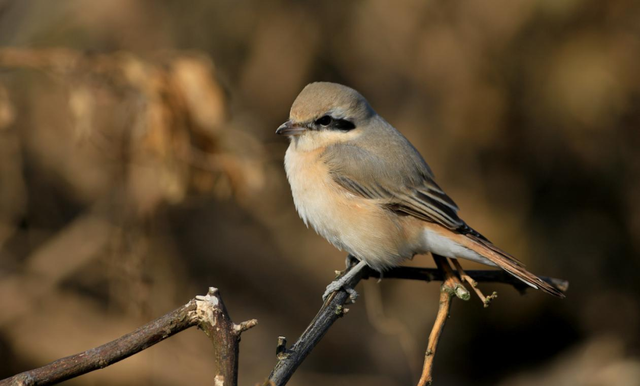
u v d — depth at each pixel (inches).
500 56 483.8
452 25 488.1
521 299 524.4
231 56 512.1
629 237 506.3
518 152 500.4
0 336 433.4
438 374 525.0
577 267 509.7
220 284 527.8
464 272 276.1
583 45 472.7
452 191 502.3
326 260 546.3
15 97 446.3
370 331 536.4
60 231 472.7
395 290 531.5
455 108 496.7
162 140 352.2
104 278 469.4
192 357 458.9
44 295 448.8
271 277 539.5
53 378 170.9
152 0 492.4
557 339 523.8
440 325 240.8
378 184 307.1
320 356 530.0
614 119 478.6
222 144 365.1
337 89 321.7
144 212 390.0
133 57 359.6
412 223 306.7
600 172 498.3
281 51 512.7
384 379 514.9
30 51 360.8
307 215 322.7
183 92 355.3
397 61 505.0
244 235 539.2
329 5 511.8
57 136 467.2
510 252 497.7
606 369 481.4
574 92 472.1
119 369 430.3
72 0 482.0
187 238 521.3
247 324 183.3
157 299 430.3
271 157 413.1
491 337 530.6
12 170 446.3
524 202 506.0
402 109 510.9
